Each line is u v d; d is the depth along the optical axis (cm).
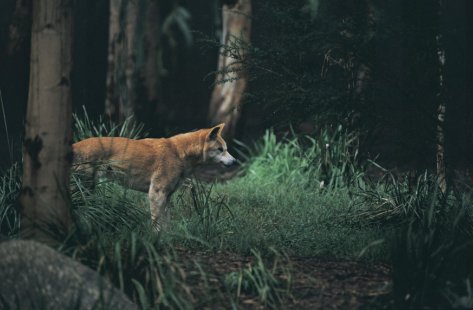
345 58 1218
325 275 953
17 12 1552
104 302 807
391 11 1216
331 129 1686
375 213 1273
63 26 919
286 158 1800
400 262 898
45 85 916
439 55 1203
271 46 1254
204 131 1350
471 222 1097
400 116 1173
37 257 818
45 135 920
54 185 927
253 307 870
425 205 1212
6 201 1113
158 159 1295
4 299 800
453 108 1197
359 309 866
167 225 1231
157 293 862
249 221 1288
